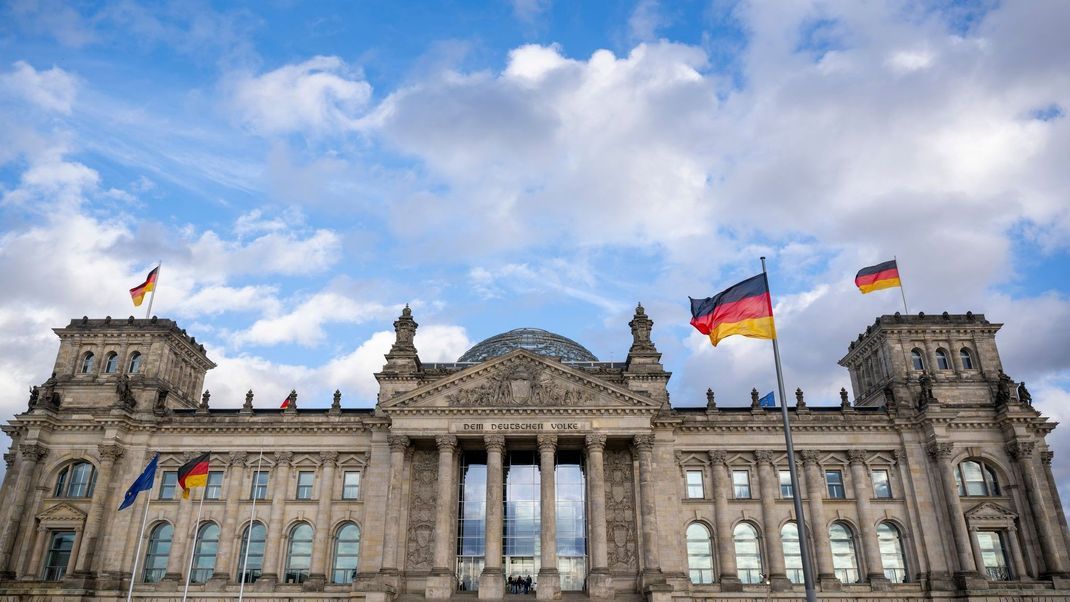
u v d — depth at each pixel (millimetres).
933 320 121625
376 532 104625
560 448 111312
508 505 109188
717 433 113500
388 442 108375
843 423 113562
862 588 103688
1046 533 104750
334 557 108625
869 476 111812
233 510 109625
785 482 112750
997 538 108625
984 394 117188
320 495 110688
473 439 106938
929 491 109875
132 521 109375
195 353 131500
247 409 117562
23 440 111188
